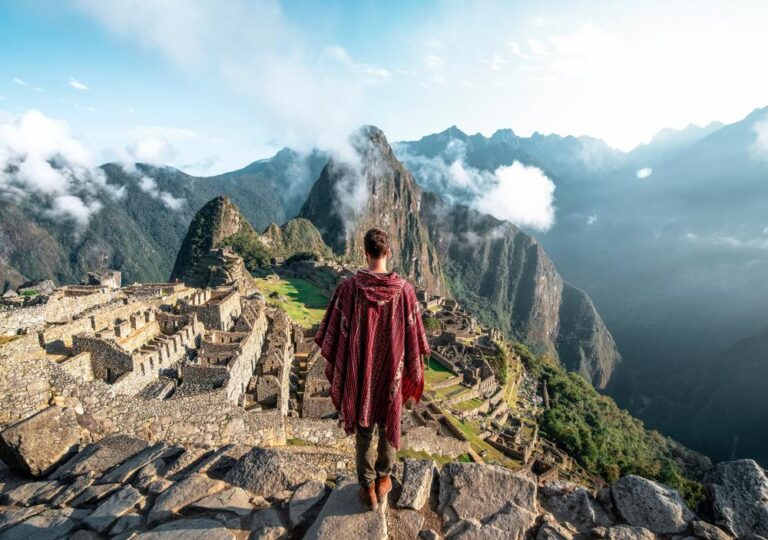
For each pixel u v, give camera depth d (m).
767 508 5.36
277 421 16.95
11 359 10.98
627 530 5.39
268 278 111.69
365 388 4.43
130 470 6.64
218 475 6.38
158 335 28.42
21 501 6.32
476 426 56.22
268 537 5.02
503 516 5.44
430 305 118.12
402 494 5.63
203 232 168.38
